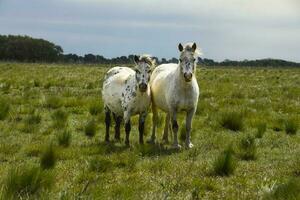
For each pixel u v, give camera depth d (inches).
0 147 400.2
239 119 521.0
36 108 652.1
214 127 521.0
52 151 345.1
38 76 1401.3
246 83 1240.8
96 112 617.3
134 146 425.4
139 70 419.2
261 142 449.7
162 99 454.9
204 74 1720.0
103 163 338.0
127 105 435.5
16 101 697.6
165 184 300.0
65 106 676.1
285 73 1990.7
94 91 921.5
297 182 262.4
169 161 366.9
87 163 343.3
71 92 882.1
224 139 457.1
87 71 1838.1
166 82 447.2
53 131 496.4
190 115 441.1
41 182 262.5
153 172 335.9
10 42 4960.6
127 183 298.8
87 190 265.1
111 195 266.8
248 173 336.2
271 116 609.0
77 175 313.6
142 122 447.5
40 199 242.1
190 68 407.2
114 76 473.4
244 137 459.5
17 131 487.2
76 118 587.5
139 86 417.4
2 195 229.9
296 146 438.9
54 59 5083.7
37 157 380.8
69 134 432.1
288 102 769.6
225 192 288.4
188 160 379.9
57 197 254.5
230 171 332.2
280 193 254.4
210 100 775.1
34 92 857.5
